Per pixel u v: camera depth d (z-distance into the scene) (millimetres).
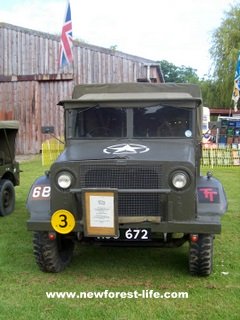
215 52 33594
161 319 4430
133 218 5043
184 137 5871
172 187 5004
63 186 5090
